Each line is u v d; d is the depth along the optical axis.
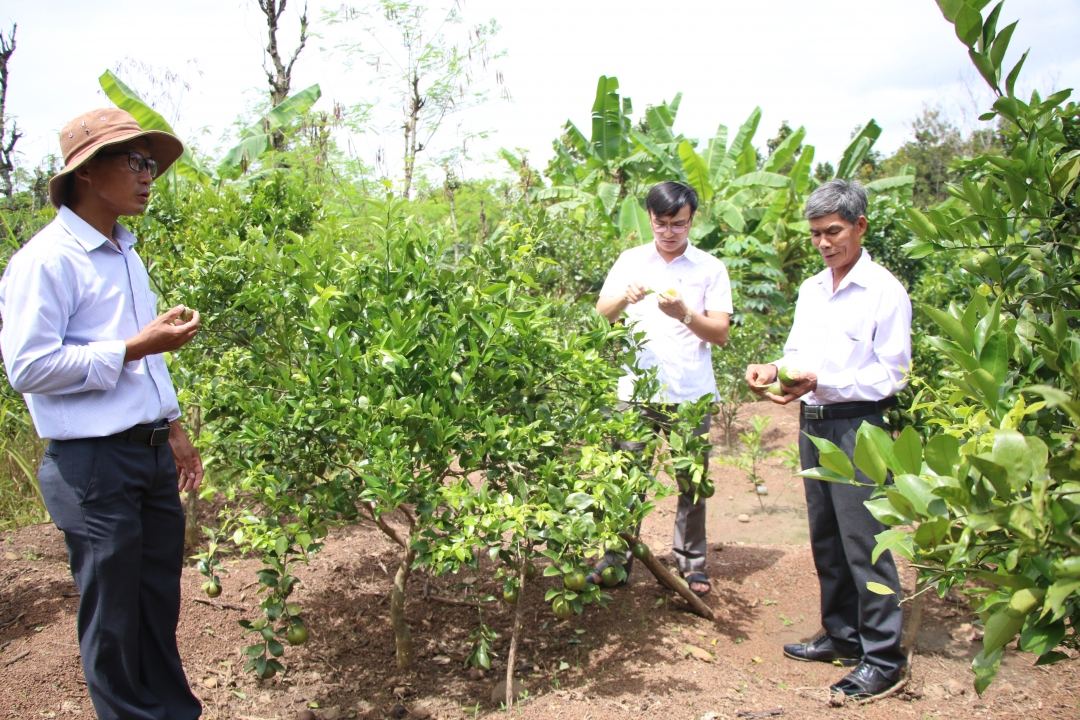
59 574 3.75
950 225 2.33
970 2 2.05
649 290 3.52
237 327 3.24
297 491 2.88
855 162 13.69
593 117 13.12
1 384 4.54
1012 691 2.89
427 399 2.69
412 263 2.96
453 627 3.54
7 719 2.67
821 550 3.19
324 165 7.89
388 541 4.29
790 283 12.55
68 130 2.34
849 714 2.76
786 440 6.97
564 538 2.62
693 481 3.23
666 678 3.06
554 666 3.24
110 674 2.38
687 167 11.99
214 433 3.05
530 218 4.36
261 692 3.04
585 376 2.98
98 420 2.32
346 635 3.44
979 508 1.32
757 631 3.54
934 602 3.74
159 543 2.57
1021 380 1.95
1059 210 2.25
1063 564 1.19
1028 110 2.14
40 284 2.22
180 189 4.54
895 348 2.87
